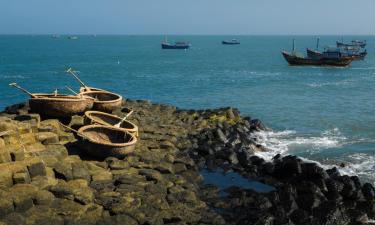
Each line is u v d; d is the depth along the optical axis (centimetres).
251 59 14525
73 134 2409
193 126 3175
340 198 1972
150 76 8512
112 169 1989
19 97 5612
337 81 7688
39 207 1531
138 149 2377
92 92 3384
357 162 2680
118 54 17300
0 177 1565
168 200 1736
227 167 2344
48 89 6431
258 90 6366
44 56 15025
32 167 1694
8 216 1430
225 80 7838
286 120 4069
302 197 1884
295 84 7181
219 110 3669
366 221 1788
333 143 3155
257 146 2923
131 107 3572
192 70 10038
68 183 1747
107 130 2392
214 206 1797
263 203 1803
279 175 2247
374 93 6044
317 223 1688
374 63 12412
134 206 1636
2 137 1852
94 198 1666
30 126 2089
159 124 3081
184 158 2352
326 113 4431
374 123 3928
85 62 12431
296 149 2962
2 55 14988
